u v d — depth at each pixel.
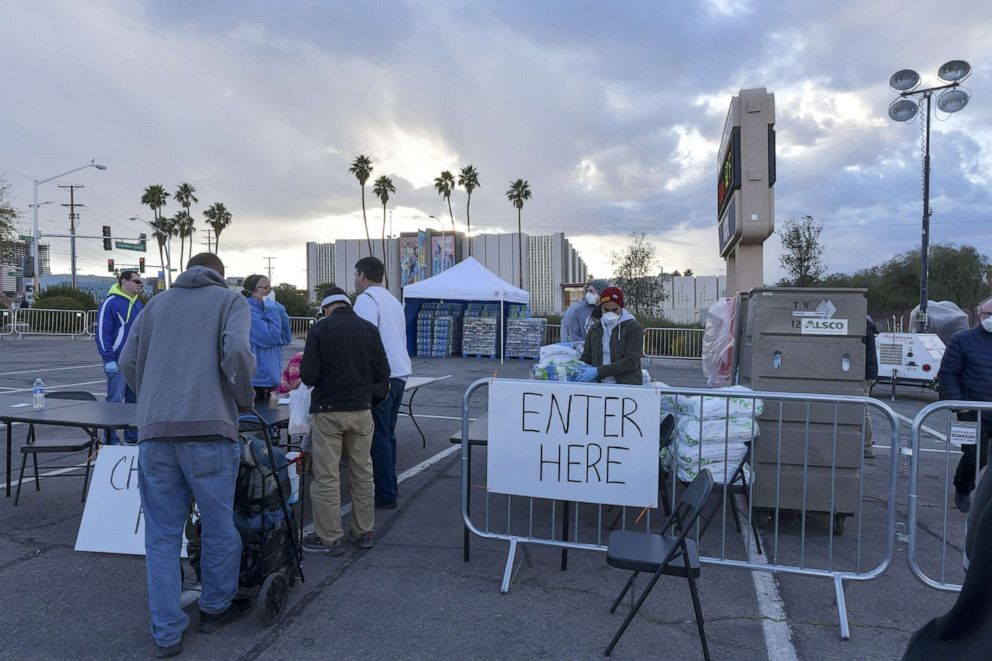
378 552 4.35
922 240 15.59
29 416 4.71
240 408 3.20
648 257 32.25
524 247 110.38
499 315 19.59
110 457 4.27
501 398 3.98
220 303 3.14
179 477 3.08
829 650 3.18
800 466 4.65
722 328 6.15
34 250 36.03
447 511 5.23
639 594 3.76
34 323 27.31
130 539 4.10
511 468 3.98
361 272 5.23
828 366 4.60
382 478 5.23
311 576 3.95
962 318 14.89
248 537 3.40
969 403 3.55
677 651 3.15
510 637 3.25
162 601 3.00
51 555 4.20
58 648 3.09
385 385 4.47
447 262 88.94
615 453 3.81
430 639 3.22
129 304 6.61
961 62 13.05
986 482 1.64
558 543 3.92
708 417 4.39
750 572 4.12
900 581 4.03
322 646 3.14
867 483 6.42
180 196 62.72
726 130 6.98
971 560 1.56
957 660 1.52
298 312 29.92
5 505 5.17
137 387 3.25
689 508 3.30
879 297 35.50
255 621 3.38
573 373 5.26
